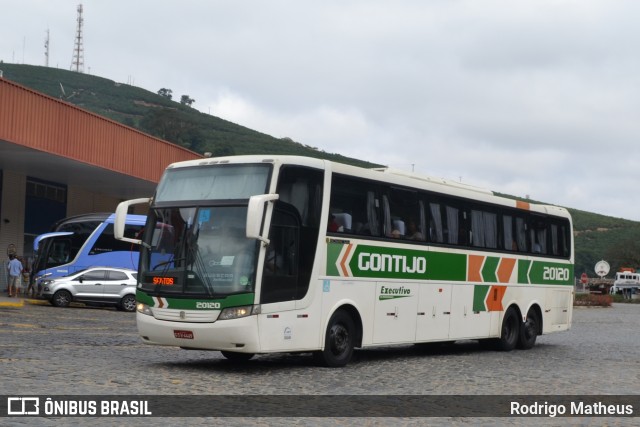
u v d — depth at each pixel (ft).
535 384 48.39
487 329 70.38
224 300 47.52
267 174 49.26
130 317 100.89
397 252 59.47
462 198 67.67
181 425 31.68
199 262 48.73
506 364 60.70
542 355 70.18
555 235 81.82
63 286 114.11
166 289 49.19
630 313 172.65
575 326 120.37
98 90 602.44
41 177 143.64
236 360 56.95
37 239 128.36
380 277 57.67
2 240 136.56
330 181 53.31
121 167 130.62
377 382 47.03
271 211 48.60
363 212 56.49
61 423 31.12
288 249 49.93
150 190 155.63
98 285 114.93
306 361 57.26
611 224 550.77
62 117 114.62
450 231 65.92
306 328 51.06
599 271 193.36
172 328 48.70
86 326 81.25
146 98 613.52
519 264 75.20
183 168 51.98
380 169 60.80
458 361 62.08
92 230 128.88
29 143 107.24
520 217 76.13
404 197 60.85
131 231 130.21
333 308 53.26
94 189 160.45
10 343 59.26
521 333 75.25
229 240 48.57
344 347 54.39
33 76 592.60
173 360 55.21
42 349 56.39
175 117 517.96
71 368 46.68
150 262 50.49
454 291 65.98
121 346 62.80
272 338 48.60
